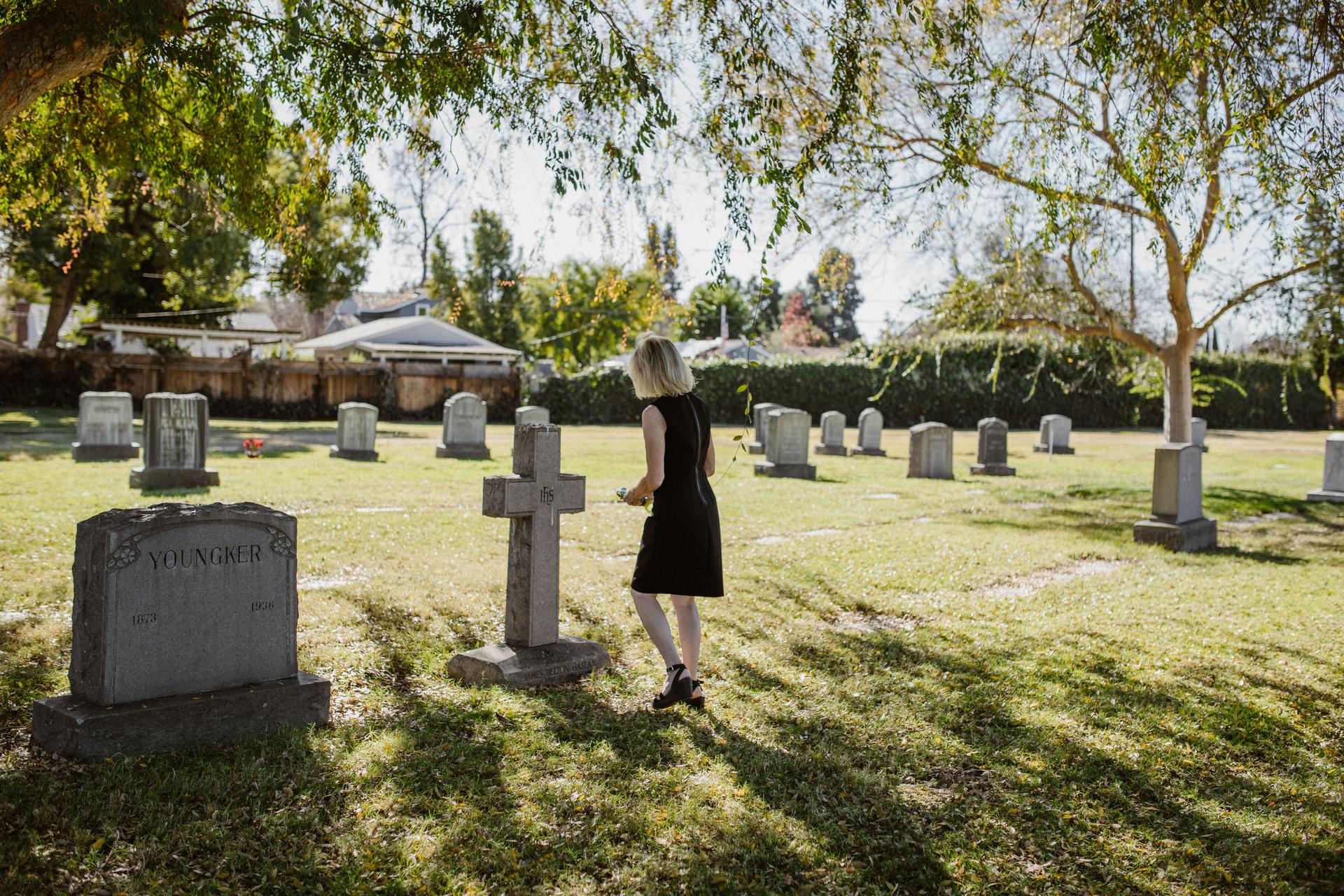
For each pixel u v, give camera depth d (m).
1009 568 8.76
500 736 4.04
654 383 4.35
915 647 5.84
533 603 4.94
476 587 7.05
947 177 7.14
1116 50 6.20
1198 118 6.89
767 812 3.42
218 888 2.76
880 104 8.73
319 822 3.20
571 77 6.76
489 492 4.86
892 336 16.64
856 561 8.91
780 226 5.91
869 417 24.08
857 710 4.58
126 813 3.17
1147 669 5.46
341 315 66.94
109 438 15.91
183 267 31.50
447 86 6.23
